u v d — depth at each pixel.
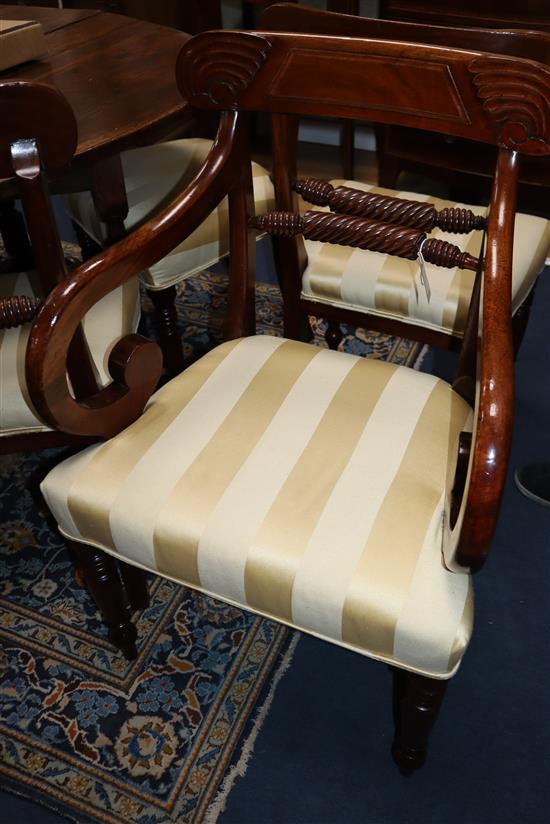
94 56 1.34
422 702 0.88
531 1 1.70
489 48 1.07
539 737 1.10
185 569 0.86
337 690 1.17
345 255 1.24
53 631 1.27
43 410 0.83
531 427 1.57
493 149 1.94
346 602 0.76
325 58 0.87
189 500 0.85
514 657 1.20
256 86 0.91
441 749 1.09
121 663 1.21
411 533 0.79
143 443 0.92
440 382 0.98
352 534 0.79
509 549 1.35
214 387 0.98
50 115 0.76
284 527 0.81
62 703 1.17
